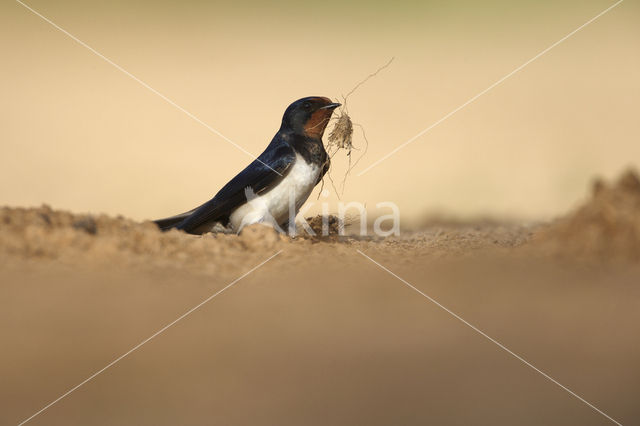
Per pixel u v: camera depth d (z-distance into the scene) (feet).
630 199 48.24
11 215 42.39
